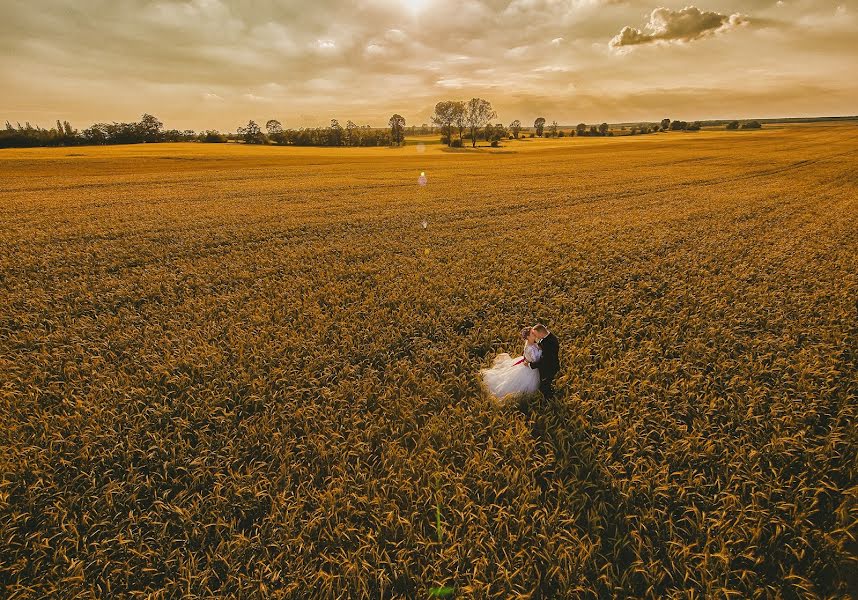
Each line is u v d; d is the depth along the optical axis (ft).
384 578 16.92
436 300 44.32
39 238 71.82
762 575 17.46
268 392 28.60
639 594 17.03
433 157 309.22
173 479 21.59
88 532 19.12
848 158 230.07
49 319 41.14
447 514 20.07
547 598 16.78
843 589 16.92
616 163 232.12
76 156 254.88
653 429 24.79
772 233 74.84
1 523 19.06
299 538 18.42
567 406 27.12
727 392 28.43
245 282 51.98
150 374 30.12
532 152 355.15
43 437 23.97
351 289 49.19
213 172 192.03
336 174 190.60
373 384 29.84
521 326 38.50
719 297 45.83
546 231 76.59
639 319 39.68
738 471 21.79
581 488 21.13
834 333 36.06
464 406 27.71
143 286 49.83
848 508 19.63
